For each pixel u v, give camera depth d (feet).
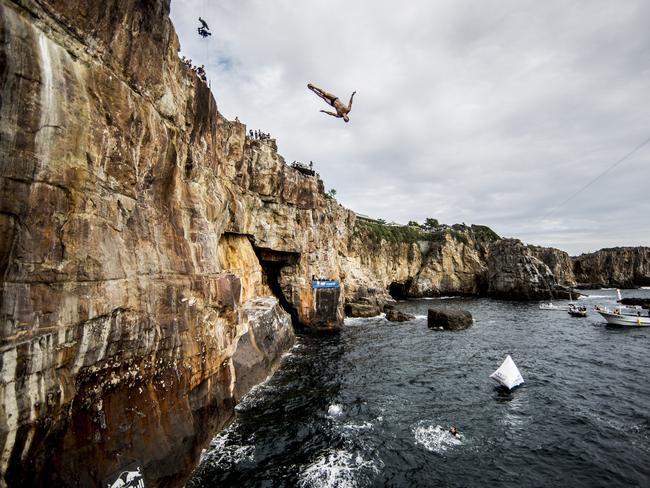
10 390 24.00
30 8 26.55
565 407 70.64
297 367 99.04
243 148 116.06
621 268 419.13
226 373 62.54
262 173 132.05
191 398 49.90
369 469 50.70
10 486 24.72
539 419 65.82
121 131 36.88
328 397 76.69
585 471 49.96
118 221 36.47
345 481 47.83
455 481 48.14
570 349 118.62
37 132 26.45
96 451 31.71
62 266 28.55
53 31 28.84
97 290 32.01
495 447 56.70
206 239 60.75
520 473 49.83
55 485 27.99
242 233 120.67
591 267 429.79
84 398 31.19
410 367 99.19
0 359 23.39
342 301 184.85
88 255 31.32
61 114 28.66
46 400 26.55
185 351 47.14
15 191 24.94
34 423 25.67
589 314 198.70
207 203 67.87
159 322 41.50
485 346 124.36
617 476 48.60
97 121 33.14
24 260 25.53
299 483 47.06
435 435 60.44
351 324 174.09
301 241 156.97
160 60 44.32
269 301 121.70
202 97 63.98
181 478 43.55
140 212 41.27
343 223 264.72
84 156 31.37
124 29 37.04
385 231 344.69
